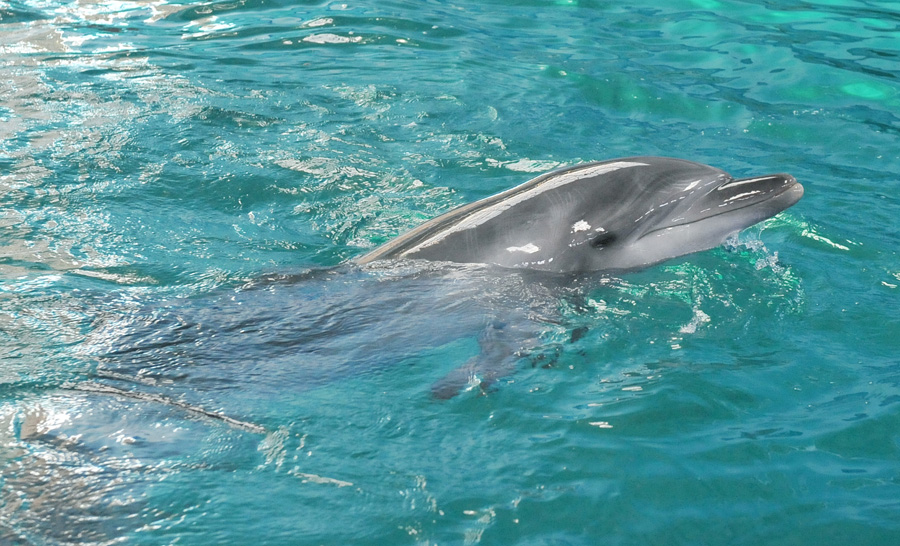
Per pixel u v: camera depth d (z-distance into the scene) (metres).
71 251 7.79
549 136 10.95
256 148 10.30
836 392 5.99
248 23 15.11
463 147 10.55
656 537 4.66
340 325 6.38
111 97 11.68
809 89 12.59
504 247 7.13
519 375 6.10
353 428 5.50
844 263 7.86
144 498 4.79
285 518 4.73
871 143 10.86
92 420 5.32
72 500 4.73
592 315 6.89
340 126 11.05
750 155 10.54
